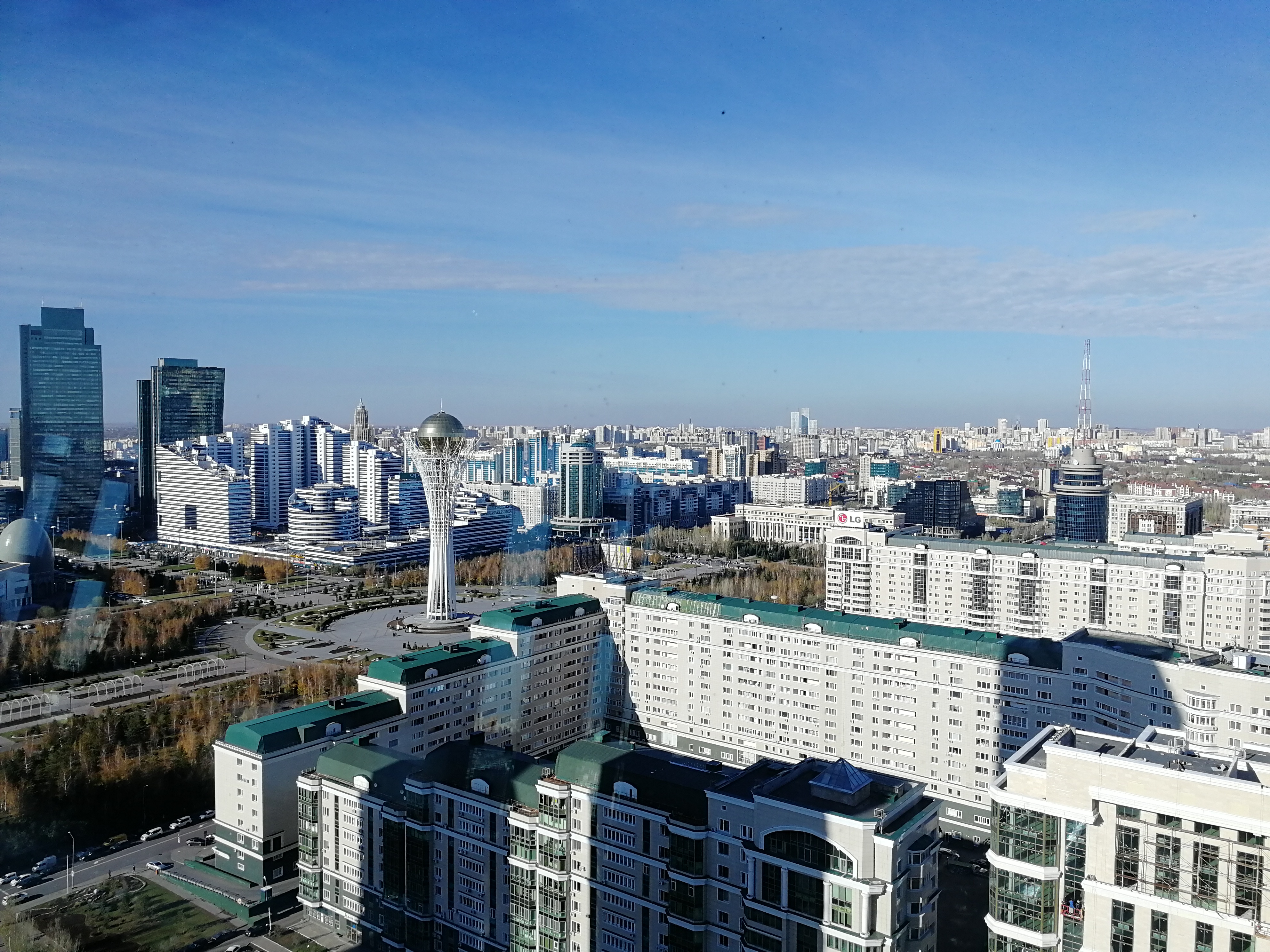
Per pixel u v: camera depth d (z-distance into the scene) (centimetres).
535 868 19762
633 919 18962
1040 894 14362
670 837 18238
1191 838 13088
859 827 15862
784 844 16712
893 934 16062
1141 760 14062
